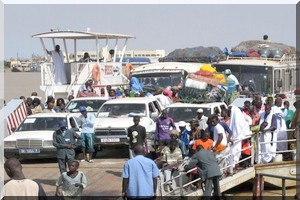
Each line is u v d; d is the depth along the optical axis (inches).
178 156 604.7
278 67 1176.2
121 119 833.5
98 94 1160.2
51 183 671.1
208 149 586.2
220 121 626.5
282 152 655.8
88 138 784.9
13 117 892.6
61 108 925.8
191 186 597.0
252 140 642.2
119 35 1250.6
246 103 729.6
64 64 1221.1
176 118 821.9
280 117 661.3
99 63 1194.0
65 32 1199.6
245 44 1382.9
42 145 776.9
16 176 338.0
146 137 712.4
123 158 824.3
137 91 1120.2
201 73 956.6
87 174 716.7
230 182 613.6
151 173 454.9
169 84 1157.7
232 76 1087.6
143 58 1758.1
